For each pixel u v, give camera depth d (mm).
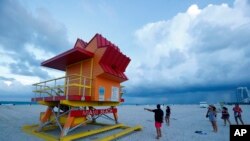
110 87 12500
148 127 15250
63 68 14539
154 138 10773
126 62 13844
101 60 11367
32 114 27734
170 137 11188
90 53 11531
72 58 12016
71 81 12914
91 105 11453
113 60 12297
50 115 12188
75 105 10266
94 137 10625
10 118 21125
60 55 11672
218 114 33625
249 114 34438
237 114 16375
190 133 12805
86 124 14945
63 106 12367
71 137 9398
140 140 10141
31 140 9594
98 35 12273
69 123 9812
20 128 13422
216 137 11516
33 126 13367
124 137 10820
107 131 12500
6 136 10523
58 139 9250
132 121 20141
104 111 12727
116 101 13094
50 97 11070
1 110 35312
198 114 34344
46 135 10414
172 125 17203
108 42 13078
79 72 12461
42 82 12500
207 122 20047
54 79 11438
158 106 11094
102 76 11562
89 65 11812
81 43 13727
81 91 11812
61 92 13039
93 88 11094
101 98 11383
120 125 13812
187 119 23578
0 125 15023
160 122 10859
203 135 12125
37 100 12719
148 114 32969
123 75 13359
